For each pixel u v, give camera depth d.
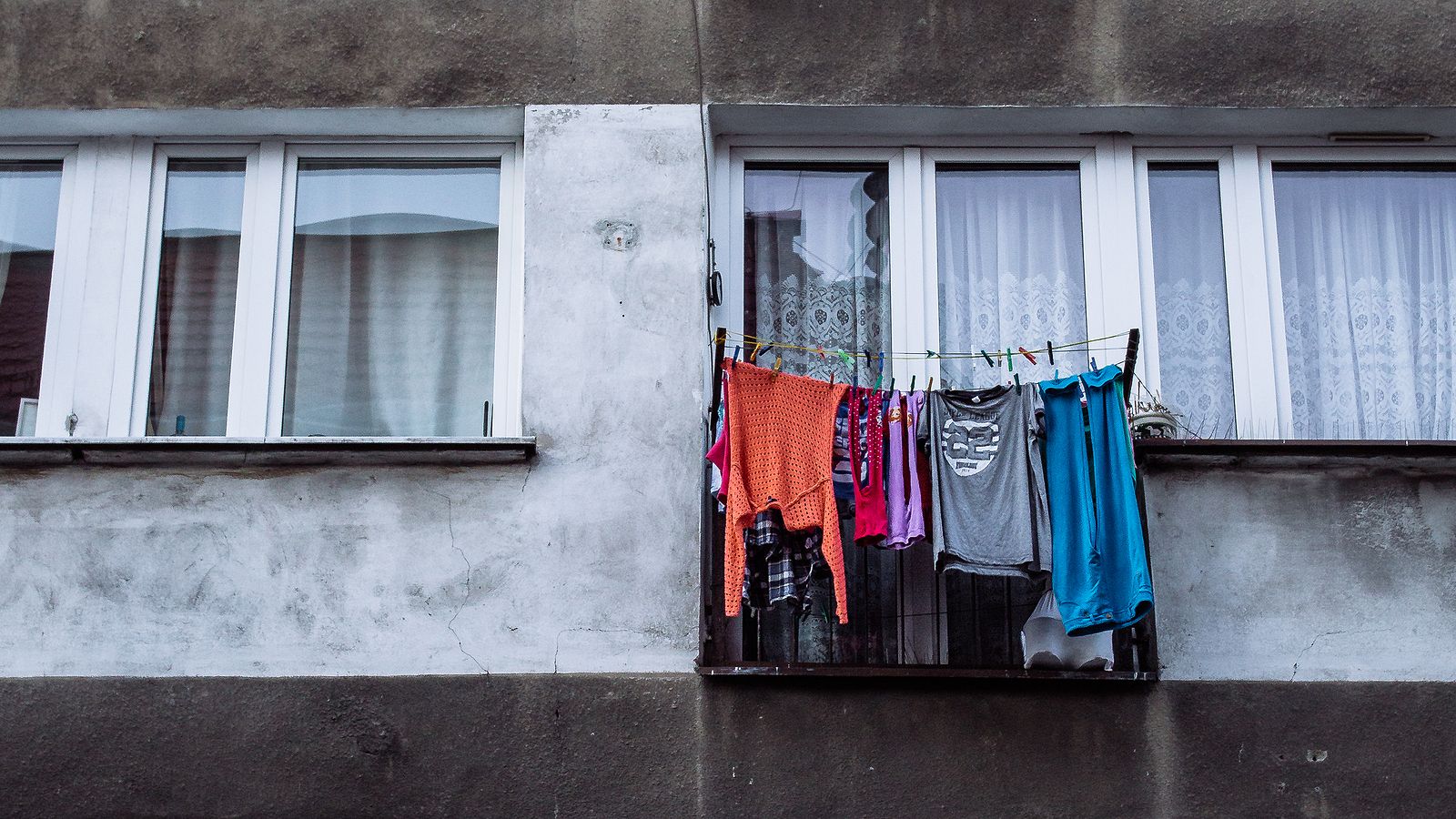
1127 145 7.86
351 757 6.66
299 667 6.77
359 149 7.86
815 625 7.13
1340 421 7.58
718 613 7.05
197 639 6.79
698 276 7.32
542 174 7.47
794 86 7.60
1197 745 6.69
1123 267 7.69
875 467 6.70
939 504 6.64
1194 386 7.59
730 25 7.66
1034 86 7.62
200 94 7.62
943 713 6.70
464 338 7.66
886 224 7.84
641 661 6.79
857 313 7.72
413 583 6.86
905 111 7.62
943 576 7.16
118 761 6.65
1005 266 7.77
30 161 7.84
